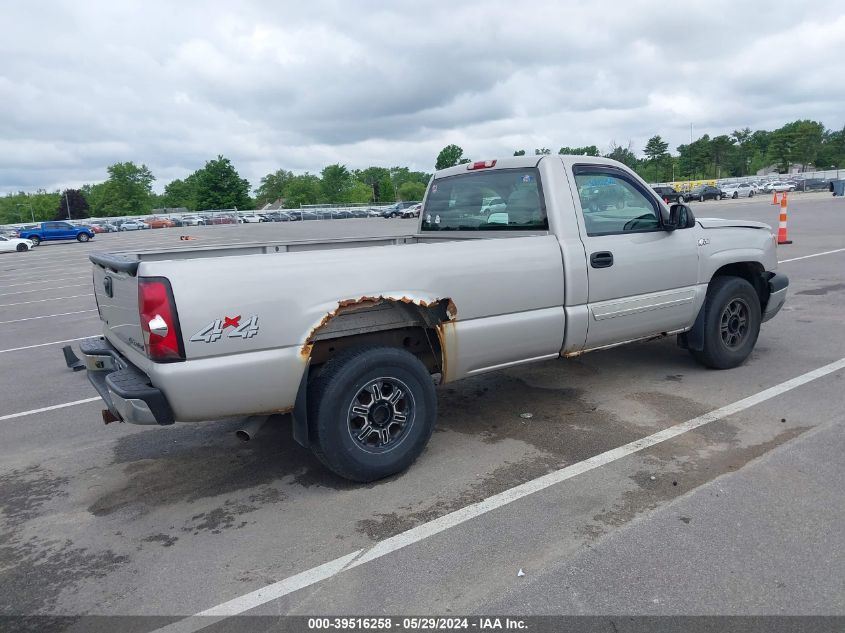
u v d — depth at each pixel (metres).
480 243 4.38
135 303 3.55
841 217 23.97
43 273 22.80
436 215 5.94
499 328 4.41
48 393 6.73
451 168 5.75
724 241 5.76
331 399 3.77
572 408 5.20
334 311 3.74
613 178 5.12
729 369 5.99
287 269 3.63
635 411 5.04
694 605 2.71
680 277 5.40
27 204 138.50
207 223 71.38
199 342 3.39
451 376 4.34
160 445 4.97
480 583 2.94
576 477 3.96
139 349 3.67
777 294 6.26
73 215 126.31
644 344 7.12
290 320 3.62
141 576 3.18
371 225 46.22
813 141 90.69
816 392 5.21
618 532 3.29
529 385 5.86
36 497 4.17
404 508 3.70
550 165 4.79
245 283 3.50
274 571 3.15
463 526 3.45
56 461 4.78
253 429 3.89
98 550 3.46
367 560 3.19
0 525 3.80
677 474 3.91
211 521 3.70
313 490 4.02
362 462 3.92
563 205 4.76
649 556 3.07
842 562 2.96
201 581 3.11
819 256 13.49
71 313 12.62
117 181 120.06
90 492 4.20
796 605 2.69
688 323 5.63
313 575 3.09
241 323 3.49
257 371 3.56
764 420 4.68
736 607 2.69
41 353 8.91
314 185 122.12
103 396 3.96
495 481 3.97
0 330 11.10
